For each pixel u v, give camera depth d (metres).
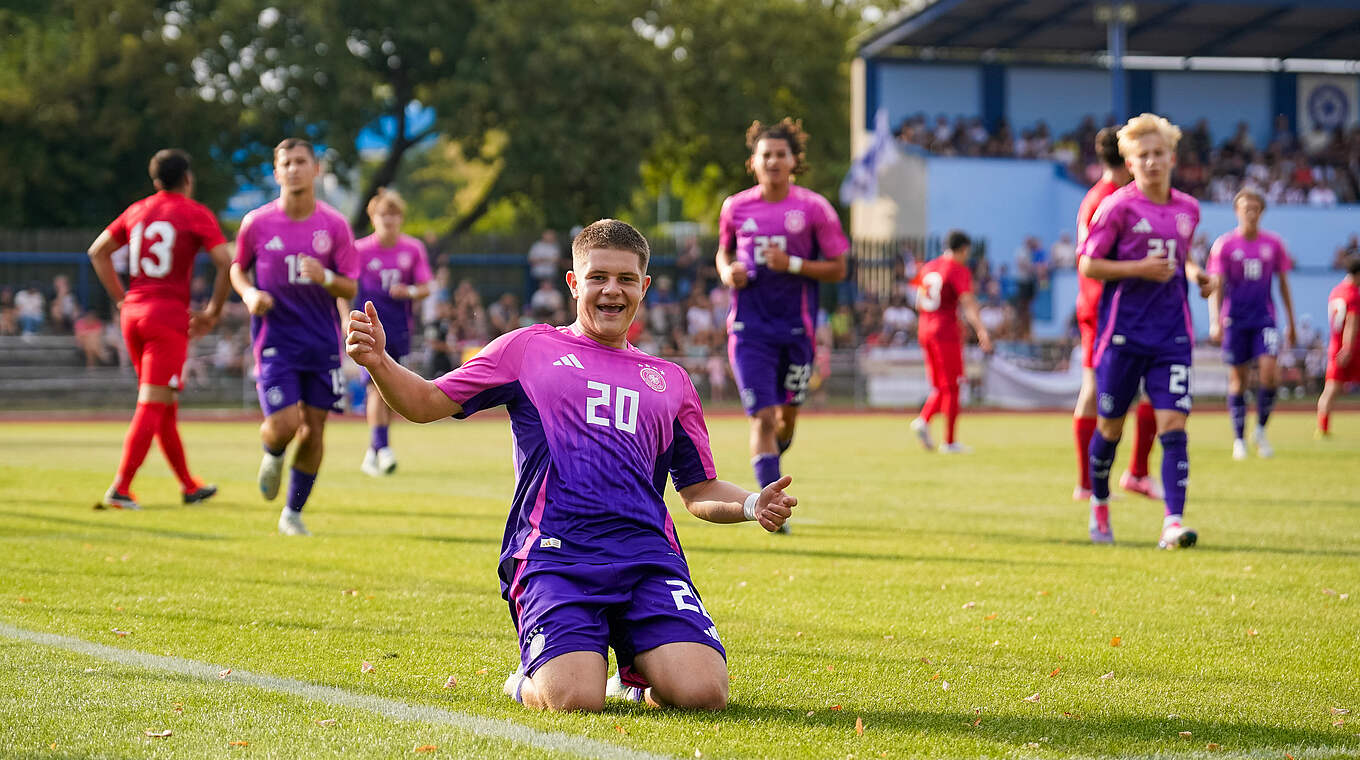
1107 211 14.48
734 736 6.55
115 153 56.84
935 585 11.58
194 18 58.91
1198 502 18.38
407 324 24.34
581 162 59.62
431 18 59.62
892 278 57.53
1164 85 71.81
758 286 16.48
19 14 58.47
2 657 8.23
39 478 21.00
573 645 7.03
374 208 23.92
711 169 75.88
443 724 6.75
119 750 6.22
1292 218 60.97
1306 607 10.55
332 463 25.58
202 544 13.70
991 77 70.38
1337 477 21.95
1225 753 6.42
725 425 38.78
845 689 7.71
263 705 7.12
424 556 13.07
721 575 12.14
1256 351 25.69
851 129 83.00
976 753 6.36
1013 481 21.62
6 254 51.94
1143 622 9.90
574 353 7.75
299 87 57.31
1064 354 49.81
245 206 63.22
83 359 46.41
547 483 7.48
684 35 67.94
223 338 47.91
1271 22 64.00
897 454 27.50
